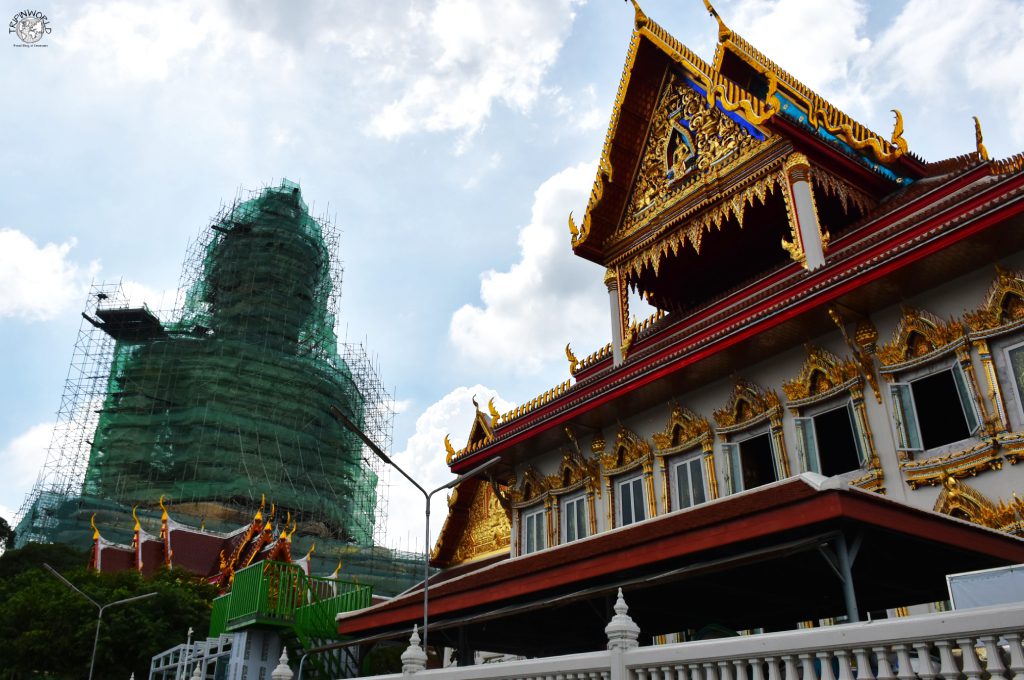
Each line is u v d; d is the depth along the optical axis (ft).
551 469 76.07
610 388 65.36
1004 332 45.91
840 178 65.72
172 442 280.31
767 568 42.29
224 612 85.76
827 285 50.78
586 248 79.87
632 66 78.23
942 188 58.08
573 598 44.34
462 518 103.30
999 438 44.32
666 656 27.66
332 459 304.71
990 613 21.02
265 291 327.88
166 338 311.27
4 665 125.59
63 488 276.62
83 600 131.85
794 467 54.80
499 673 34.22
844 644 23.45
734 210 68.33
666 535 40.19
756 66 70.33
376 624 62.80
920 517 35.19
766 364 58.59
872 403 51.34
